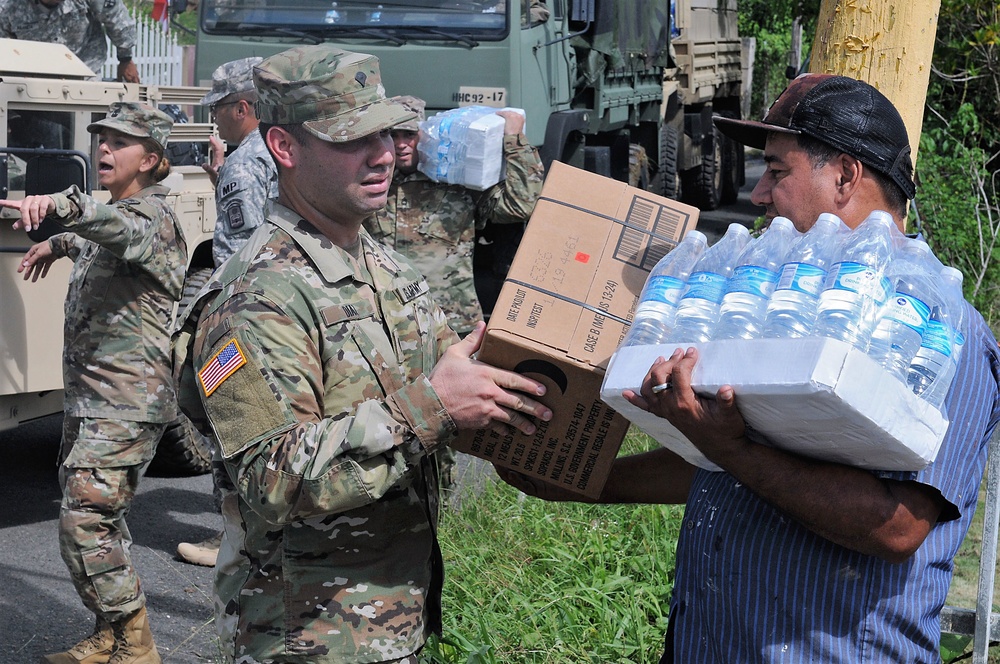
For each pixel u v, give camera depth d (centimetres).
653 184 1034
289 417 195
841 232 172
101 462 353
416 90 654
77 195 347
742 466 165
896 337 157
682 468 221
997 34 789
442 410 192
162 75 1301
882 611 173
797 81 192
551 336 197
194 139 558
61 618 400
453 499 446
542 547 399
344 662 203
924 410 154
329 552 206
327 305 206
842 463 166
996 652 346
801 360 149
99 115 485
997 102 887
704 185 1283
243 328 198
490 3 643
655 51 949
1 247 441
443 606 354
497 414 195
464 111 461
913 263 169
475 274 615
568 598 361
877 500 162
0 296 442
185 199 532
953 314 170
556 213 211
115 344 363
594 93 793
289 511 191
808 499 163
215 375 198
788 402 150
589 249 207
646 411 172
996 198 887
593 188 214
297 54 212
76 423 361
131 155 377
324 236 213
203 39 684
